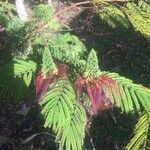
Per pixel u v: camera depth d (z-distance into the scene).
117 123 5.09
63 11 2.90
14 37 2.76
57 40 2.61
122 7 2.67
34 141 5.01
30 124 5.20
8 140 5.05
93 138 4.95
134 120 5.09
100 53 6.14
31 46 2.68
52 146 4.91
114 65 6.10
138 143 2.18
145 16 2.55
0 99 2.36
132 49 6.38
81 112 2.06
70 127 1.97
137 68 6.10
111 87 2.20
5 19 3.07
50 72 2.29
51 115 1.98
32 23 2.72
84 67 2.31
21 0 4.11
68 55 2.47
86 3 2.99
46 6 2.72
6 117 5.30
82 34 5.66
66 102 2.06
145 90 2.24
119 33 6.30
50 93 2.12
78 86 2.20
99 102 2.13
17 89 2.37
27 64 2.48
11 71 2.42
